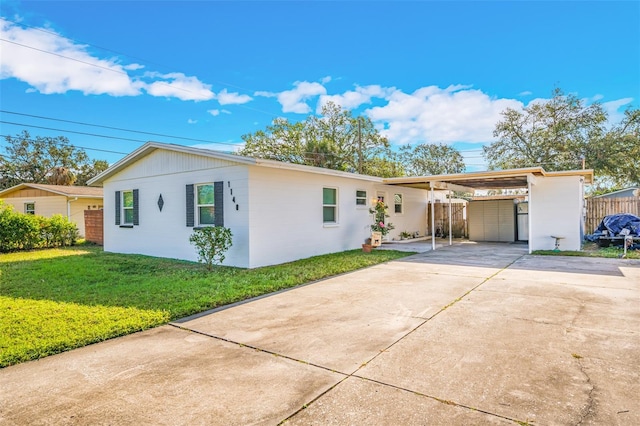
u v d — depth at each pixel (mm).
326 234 11156
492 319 4621
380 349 3711
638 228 11352
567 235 11172
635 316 4637
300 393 2854
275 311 5199
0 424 2490
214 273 7977
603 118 23031
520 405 2613
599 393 2760
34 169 33531
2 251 12672
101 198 19266
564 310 4949
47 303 5578
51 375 3244
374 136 29719
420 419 2459
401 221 15758
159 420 2516
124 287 6637
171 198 10508
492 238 14938
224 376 3178
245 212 8695
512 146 26047
